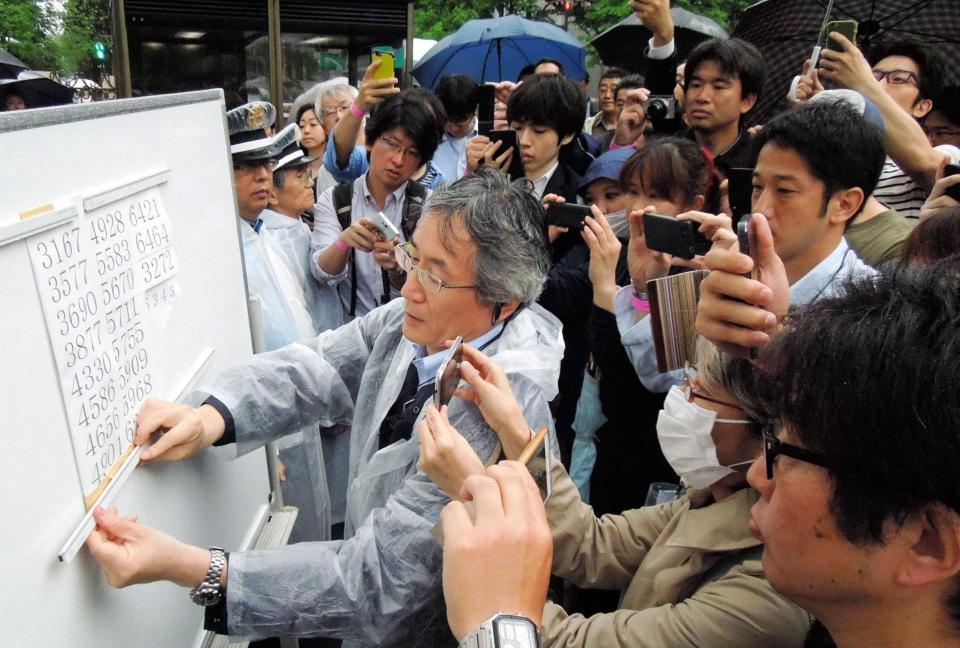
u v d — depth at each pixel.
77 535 0.91
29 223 0.82
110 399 1.01
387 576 1.09
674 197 2.11
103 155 1.02
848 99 1.88
